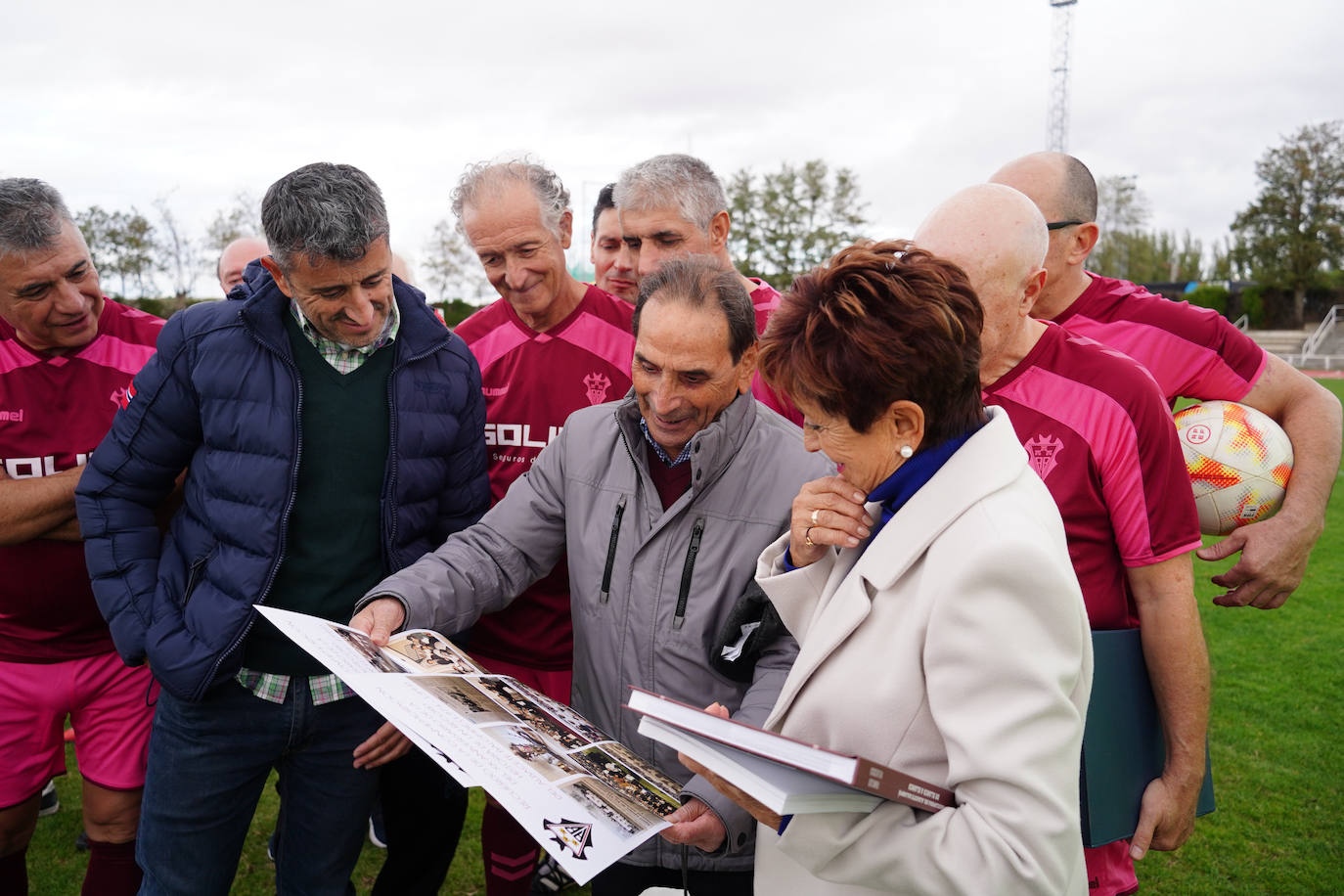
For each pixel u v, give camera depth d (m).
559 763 1.42
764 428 1.84
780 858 1.40
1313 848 3.26
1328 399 2.21
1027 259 1.83
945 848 1.10
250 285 1.99
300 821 2.15
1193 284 50.16
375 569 2.06
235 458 1.94
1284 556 2.07
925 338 1.13
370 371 2.03
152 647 1.93
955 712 1.11
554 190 2.45
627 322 2.70
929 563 1.18
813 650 1.28
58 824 3.35
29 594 2.28
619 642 1.83
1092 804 1.70
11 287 2.11
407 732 1.29
